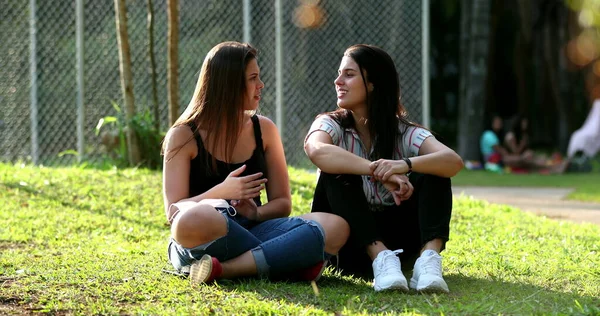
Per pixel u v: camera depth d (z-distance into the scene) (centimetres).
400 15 1280
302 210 783
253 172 500
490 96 2597
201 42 1271
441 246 473
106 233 693
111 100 1154
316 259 466
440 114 2800
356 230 471
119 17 1040
